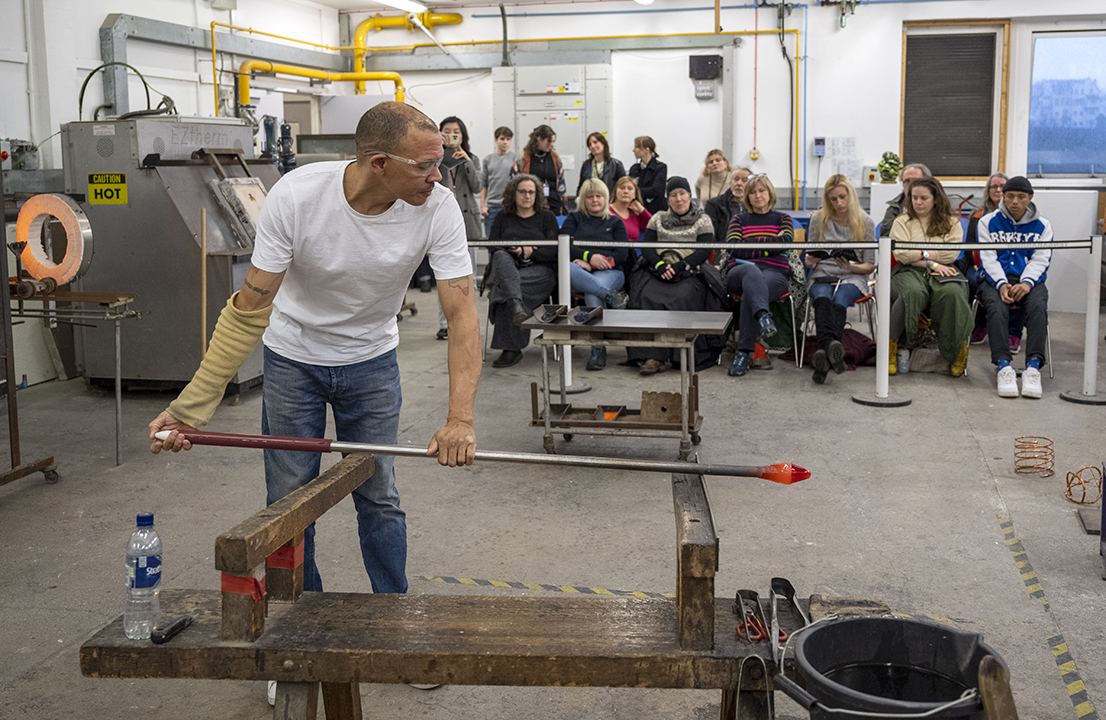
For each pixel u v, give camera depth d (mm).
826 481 4117
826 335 5977
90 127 5512
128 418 5262
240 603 1740
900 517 3689
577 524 3664
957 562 3264
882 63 9891
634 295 6375
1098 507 3730
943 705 1417
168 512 3834
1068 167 9906
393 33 11156
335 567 3273
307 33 10750
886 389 5457
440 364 6566
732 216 6645
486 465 4387
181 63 8891
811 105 10102
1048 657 2611
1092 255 5328
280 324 2361
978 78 9883
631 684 1695
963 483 4066
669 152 10547
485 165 10117
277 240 2098
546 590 3070
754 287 6062
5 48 7199
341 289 2246
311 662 1722
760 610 1848
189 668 1745
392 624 1818
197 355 5594
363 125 1990
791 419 5133
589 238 6523
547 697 2500
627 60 10500
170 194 5449
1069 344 7066
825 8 9906
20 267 4504
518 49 10766
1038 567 3213
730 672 1676
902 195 6633
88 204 5574
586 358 6789
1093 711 2340
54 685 2547
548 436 4512
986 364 6398
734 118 10312
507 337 6465
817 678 1480
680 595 1702
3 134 7234
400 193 2033
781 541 3465
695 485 1967
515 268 6379
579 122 10578
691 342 4418
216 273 5516
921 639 1633
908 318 6035
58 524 3707
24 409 5453
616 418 4594
